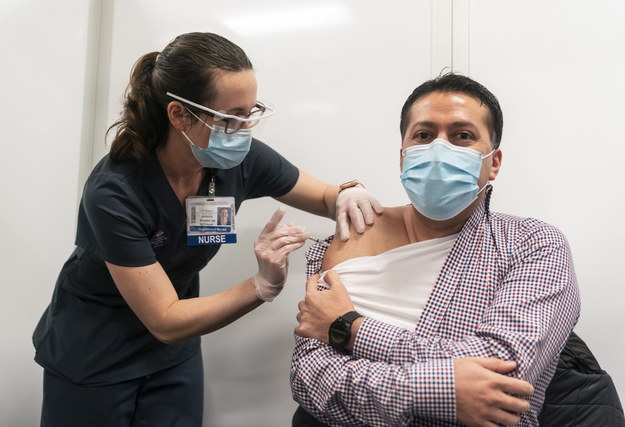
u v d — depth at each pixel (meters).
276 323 1.83
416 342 1.02
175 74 1.17
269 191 1.59
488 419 0.91
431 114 1.15
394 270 1.16
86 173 2.00
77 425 1.38
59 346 1.40
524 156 1.67
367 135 1.79
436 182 1.10
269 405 1.84
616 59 1.60
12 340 1.71
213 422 1.88
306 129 1.84
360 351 1.05
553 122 1.65
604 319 1.60
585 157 1.62
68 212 1.92
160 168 1.29
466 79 1.18
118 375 1.39
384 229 1.28
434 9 1.74
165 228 1.32
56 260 1.88
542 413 1.26
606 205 1.60
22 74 1.70
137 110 1.26
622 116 1.59
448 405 0.92
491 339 0.99
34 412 1.82
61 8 1.84
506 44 1.69
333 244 1.31
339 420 1.07
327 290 1.16
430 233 1.22
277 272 1.27
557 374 1.27
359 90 1.80
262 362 1.84
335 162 1.82
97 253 1.28
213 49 1.17
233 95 1.17
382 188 1.78
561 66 1.64
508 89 1.68
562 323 1.03
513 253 1.11
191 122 1.19
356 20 1.80
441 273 1.13
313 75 1.83
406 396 0.94
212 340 1.88
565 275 1.06
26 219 1.74
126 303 1.39
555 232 1.14
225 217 1.39
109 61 1.99
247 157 1.49
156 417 1.49
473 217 1.17
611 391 1.25
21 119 1.70
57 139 1.85
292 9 1.85
